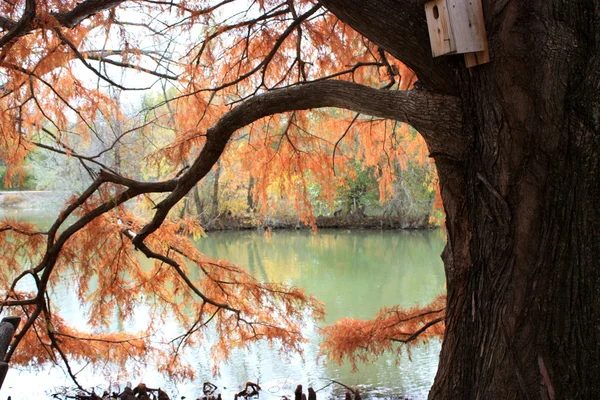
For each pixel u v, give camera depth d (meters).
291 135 4.40
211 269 4.59
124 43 3.96
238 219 17.55
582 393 2.10
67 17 3.34
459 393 2.38
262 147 4.44
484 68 2.24
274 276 10.23
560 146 2.11
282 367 5.69
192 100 4.42
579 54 2.10
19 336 4.09
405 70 4.69
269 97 2.88
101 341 4.55
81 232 4.20
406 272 10.51
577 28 2.12
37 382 5.02
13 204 15.77
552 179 2.13
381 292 8.78
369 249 13.75
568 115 2.11
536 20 2.12
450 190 2.44
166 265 4.63
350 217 18.00
